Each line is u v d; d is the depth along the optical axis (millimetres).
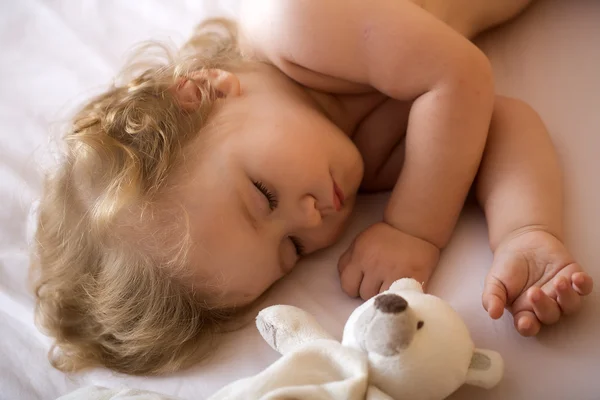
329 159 690
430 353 591
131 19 885
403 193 691
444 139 672
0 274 749
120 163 675
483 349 619
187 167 671
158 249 669
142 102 696
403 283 639
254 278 685
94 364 698
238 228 670
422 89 677
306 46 686
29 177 801
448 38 671
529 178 672
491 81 680
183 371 686
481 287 667
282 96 705
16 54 890
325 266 717
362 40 676
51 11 909
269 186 673
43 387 695
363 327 597
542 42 758
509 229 665
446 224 687
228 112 689
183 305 686
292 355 608
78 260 690
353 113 736
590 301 639
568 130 709
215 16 846
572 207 675
